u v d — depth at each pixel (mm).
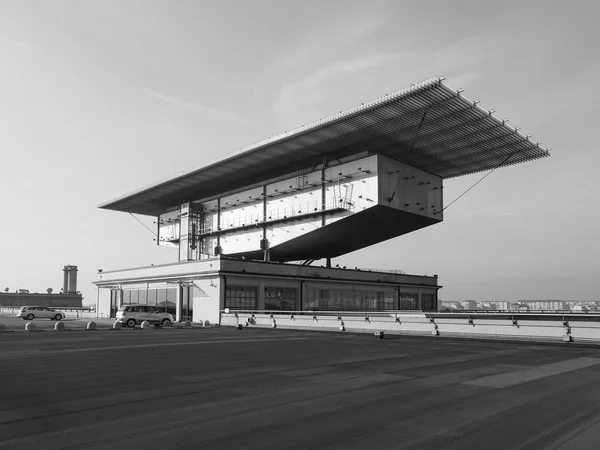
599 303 79750
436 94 34188
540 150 44500
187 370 13883
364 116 37781
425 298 64125
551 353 19484
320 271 51531
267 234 54781
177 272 49812
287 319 38562
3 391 10625
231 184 58406
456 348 21578
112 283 60531
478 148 44062
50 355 17797
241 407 9070
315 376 12828
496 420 8086
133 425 7770
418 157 46625
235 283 45438
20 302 102000
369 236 53406
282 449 6555
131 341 24734
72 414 8523
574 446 6688
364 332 33219
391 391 10672
